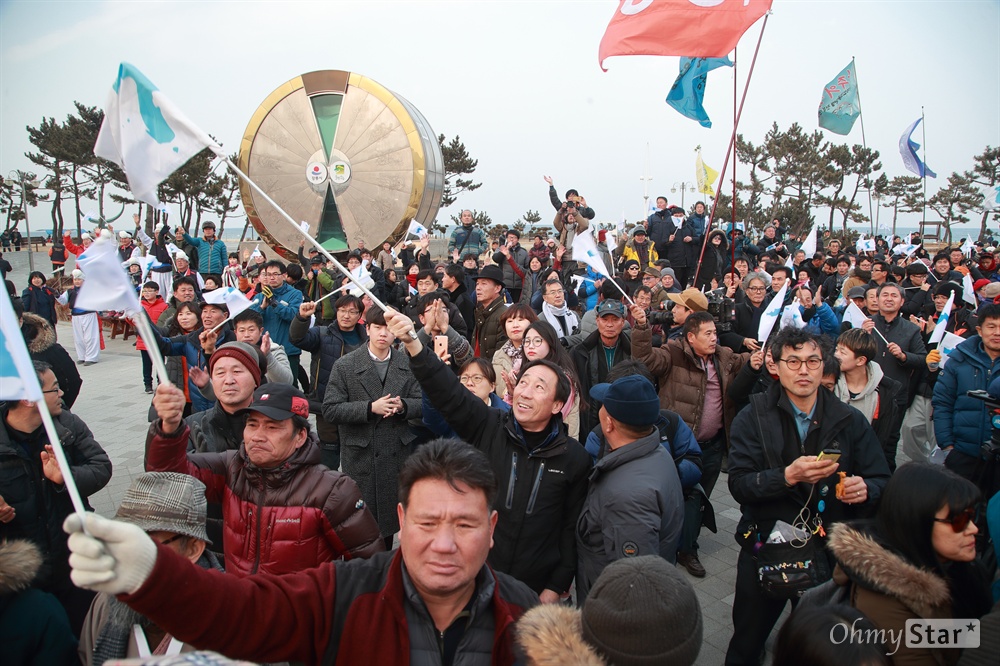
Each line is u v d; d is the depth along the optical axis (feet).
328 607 6.49
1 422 10.98
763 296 25.14
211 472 10.41
